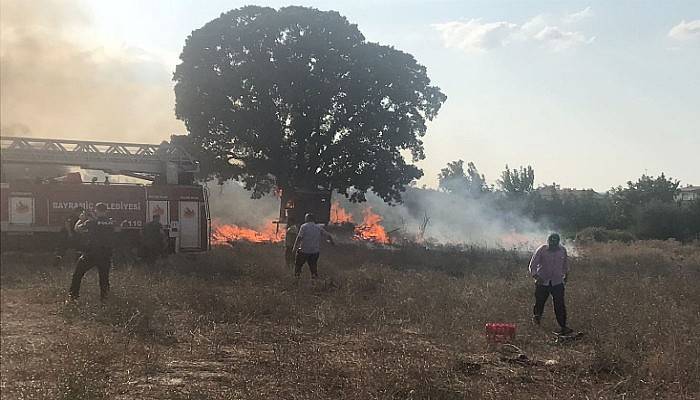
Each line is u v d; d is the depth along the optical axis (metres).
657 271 21.98
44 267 15.84
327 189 36.44
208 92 34.38
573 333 10.68
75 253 16.56
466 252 29.50
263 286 14.72
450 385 7.15
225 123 34.78
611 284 16.11
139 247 20.45
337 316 11.20
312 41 34.09
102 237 11.30
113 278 13.88
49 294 11.33
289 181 36.19
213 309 11.26
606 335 10.19
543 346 9.88
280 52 34.22
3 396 5.73
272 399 6.46
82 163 22.45
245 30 34.25
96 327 9.02
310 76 34.56
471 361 8.59
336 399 6.56
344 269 20.05
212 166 34.94
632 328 10.22
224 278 16.44
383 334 9.98
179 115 35.03
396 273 18.25
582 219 52.28
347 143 35.34
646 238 48.78
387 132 36.41
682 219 48.78
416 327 10.89
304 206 35.59
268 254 23.48
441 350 9.01
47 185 20.50
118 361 7.42
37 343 7.74
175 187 22.33
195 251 22.66
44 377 6.34
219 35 34.34
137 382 6.73
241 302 11.70
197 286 13.25
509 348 9.59
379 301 12.90
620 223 51.69
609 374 8.20
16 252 19.80
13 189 20.19
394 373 7.06
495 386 7.30
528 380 7.80
